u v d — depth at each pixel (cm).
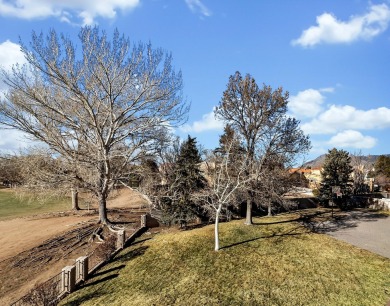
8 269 2044
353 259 1862
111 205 4688
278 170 2994
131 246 2411
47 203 4828
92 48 2595
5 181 6303
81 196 5375
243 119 2877
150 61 2850
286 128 2956
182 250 2172
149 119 2922
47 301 1509
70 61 2516
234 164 2773
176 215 2836
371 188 6303
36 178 3030
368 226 2769
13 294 1728
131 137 2970
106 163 2756
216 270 1817
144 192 3016
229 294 1531
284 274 1694
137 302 1521
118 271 1928
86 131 2856
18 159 3147
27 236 2788
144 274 1844
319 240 2266
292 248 2094
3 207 4522
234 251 2089
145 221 2977
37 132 2827
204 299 1499
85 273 1845
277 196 2873
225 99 2908
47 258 2219
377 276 1611
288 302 1411
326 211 3700
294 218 3172
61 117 2730
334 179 4044
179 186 2920
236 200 2856
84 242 2547
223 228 2653
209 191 2748
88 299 1602
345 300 1391
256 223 2881
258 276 1695
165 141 3145
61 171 2934
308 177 6931
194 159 2994
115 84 2712
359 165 6278
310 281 1591
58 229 2970
